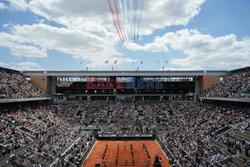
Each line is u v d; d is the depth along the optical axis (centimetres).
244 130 4459
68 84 8969
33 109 6869
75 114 7862
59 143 4825
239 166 3359
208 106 7469
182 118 7131
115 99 9106
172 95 8988
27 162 3531
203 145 4478
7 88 6444
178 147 4831
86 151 4922
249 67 7600
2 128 4438
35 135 4816
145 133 6425
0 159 3350
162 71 8719
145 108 8325
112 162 4394
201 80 8800
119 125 7006
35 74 8662
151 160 4531
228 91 6844
